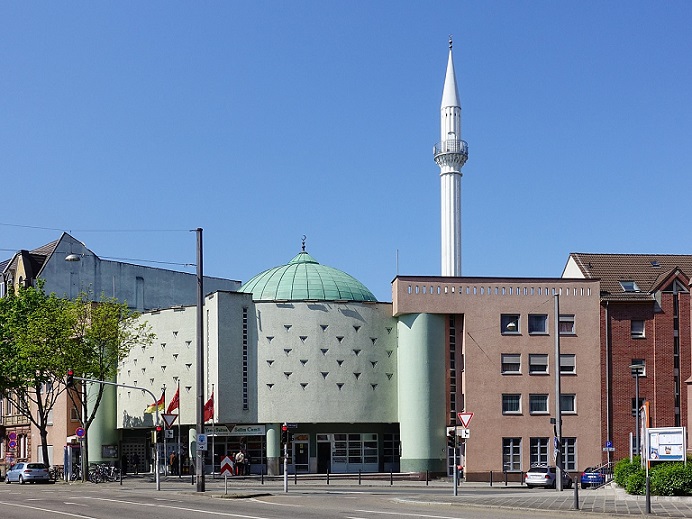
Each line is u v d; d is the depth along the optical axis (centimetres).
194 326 6969
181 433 7406
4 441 8831
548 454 6719
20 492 4978
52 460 7881
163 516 3005
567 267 7775
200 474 4678
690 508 3209
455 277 6862
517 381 6769
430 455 6719
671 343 6819
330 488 5266
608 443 6631
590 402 6750
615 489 4050
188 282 9662
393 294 6969
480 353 6781
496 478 6625
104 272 8919
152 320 7256
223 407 6656
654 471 3753
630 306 6856
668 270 7262
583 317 6838
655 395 6769
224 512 3169
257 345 6825
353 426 7112
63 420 7731
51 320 6631
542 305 6844
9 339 6881
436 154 9094
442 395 6800
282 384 6794
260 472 6919
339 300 6925
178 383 7000
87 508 3475
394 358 6988
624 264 7400
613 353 6806
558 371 4772
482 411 6712
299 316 6869
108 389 7625
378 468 7131
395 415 6931
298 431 6988
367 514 3027
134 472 7525
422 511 3200
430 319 6825
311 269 7762
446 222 8988
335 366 6862
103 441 7569
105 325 6644
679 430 3653
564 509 3181
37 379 6800
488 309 6831
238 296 6819
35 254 8775
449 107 9144
